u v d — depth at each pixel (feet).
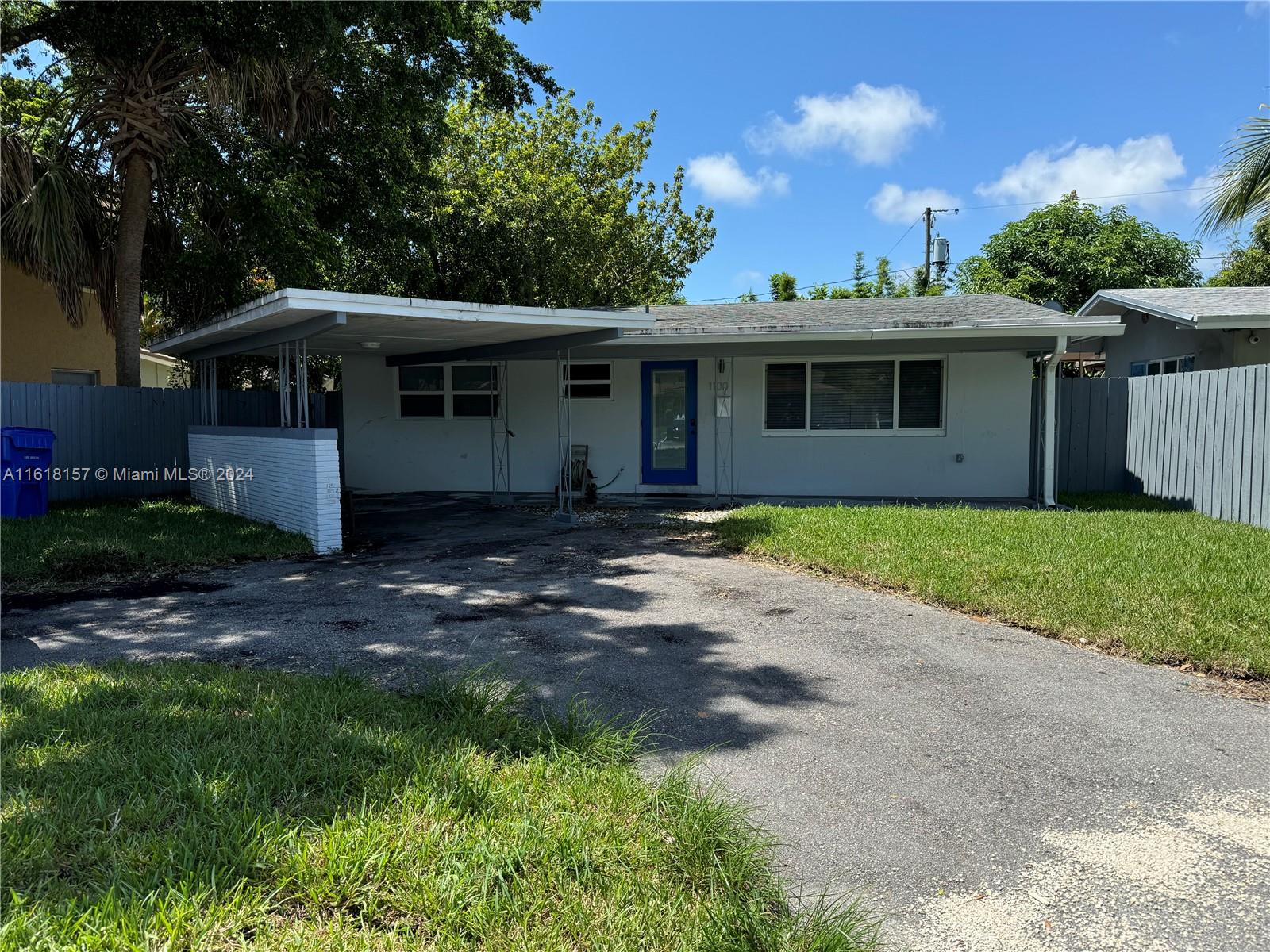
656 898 8.01
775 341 35.24
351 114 43.57
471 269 58.85
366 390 45.52
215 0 34.09
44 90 45.09
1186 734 12.57
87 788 9.45
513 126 72.95
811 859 9.20
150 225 45.83
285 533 29.32
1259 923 8.07
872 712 13.43
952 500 39.11
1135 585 19.34
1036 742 12.28
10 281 47.96
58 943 6.77
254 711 12.19
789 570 24.29
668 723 12.95
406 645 16.87
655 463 42.57
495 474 44.47
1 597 20.98
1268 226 27.55
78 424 41.65
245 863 7.89
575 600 20.85
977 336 34.32
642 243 84.64
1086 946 7.75
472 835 8.71
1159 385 36.47
